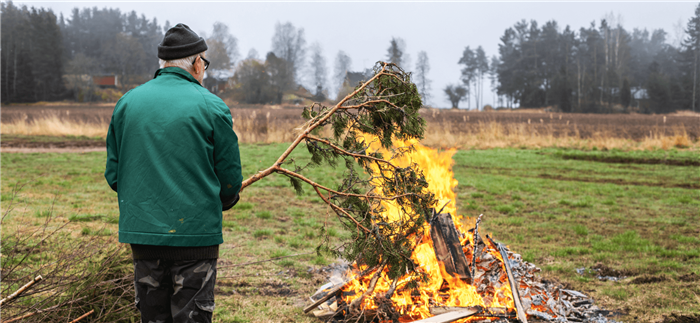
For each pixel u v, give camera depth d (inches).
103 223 251.0
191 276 75.5
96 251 132.6
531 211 335.0
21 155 579.2
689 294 170.7
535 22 4443.9
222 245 231.1
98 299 121.3
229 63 3722.9
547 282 169.8
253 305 156.3
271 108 2827.3
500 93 4552.2
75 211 283.6
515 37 4783.5
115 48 4360.2
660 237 260.5
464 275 142.0
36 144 740.7
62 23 5812.0
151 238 73.2
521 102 4151.1
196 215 74.9
